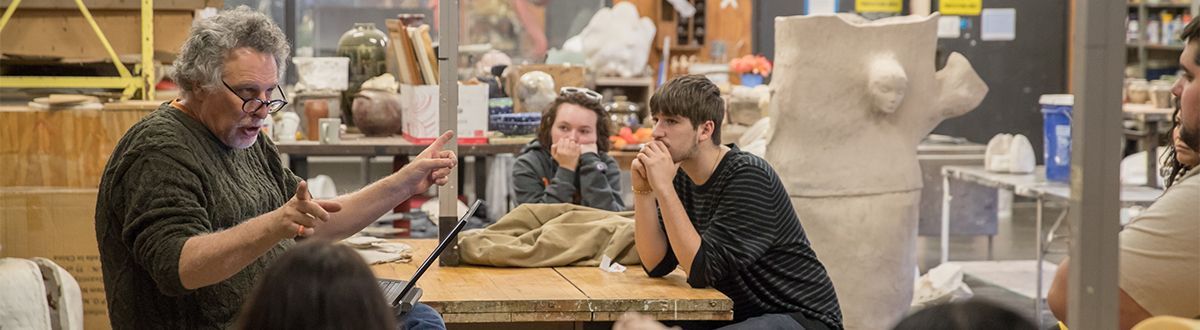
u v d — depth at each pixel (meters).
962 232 7.41
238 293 2.50
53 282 3.49
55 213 4.12
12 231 4.11
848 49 4.87
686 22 8.63
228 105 2.45
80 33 4.40
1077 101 1.68
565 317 2.99
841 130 4.91
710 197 3.23
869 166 4.93
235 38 2.44
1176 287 2.38
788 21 4.93
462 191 6.40
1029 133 9.95
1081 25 1.66
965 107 5.05
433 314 2.79
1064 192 5.34
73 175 4.12
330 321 1.52
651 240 3.24
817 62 4.87
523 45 8.68
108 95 4.45
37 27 4.39
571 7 8.74
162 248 2.29
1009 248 8.28
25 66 4.53
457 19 3.32
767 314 3.16
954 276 6.18
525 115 5.69
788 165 4.93
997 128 9.92
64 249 4.13
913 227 5.06
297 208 2.25
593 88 7.35
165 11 4.53
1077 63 1.67
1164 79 8.52
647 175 3.15
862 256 4.92
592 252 3.48
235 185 2.54
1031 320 1.59
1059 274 2.51
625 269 3.41
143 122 2.46
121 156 2.44
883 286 4.96
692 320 3.24
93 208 4.13
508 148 5.54
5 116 4.09
